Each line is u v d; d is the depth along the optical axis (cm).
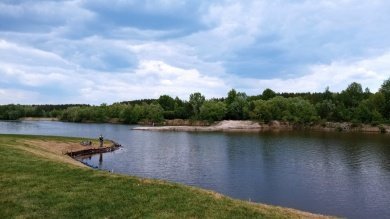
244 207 2386
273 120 17500
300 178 4797
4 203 2131
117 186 2605
